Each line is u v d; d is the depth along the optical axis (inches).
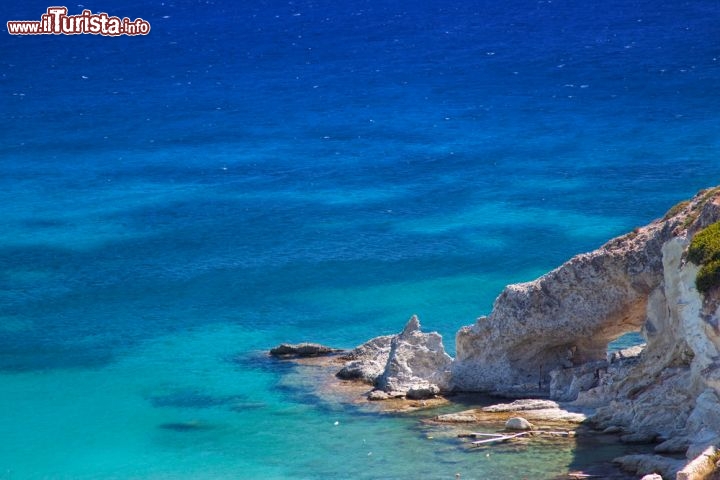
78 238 4512.8
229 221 4751.5
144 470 2207.2
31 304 3592.5
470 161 5895.7
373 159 6087.6
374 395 2524.6
